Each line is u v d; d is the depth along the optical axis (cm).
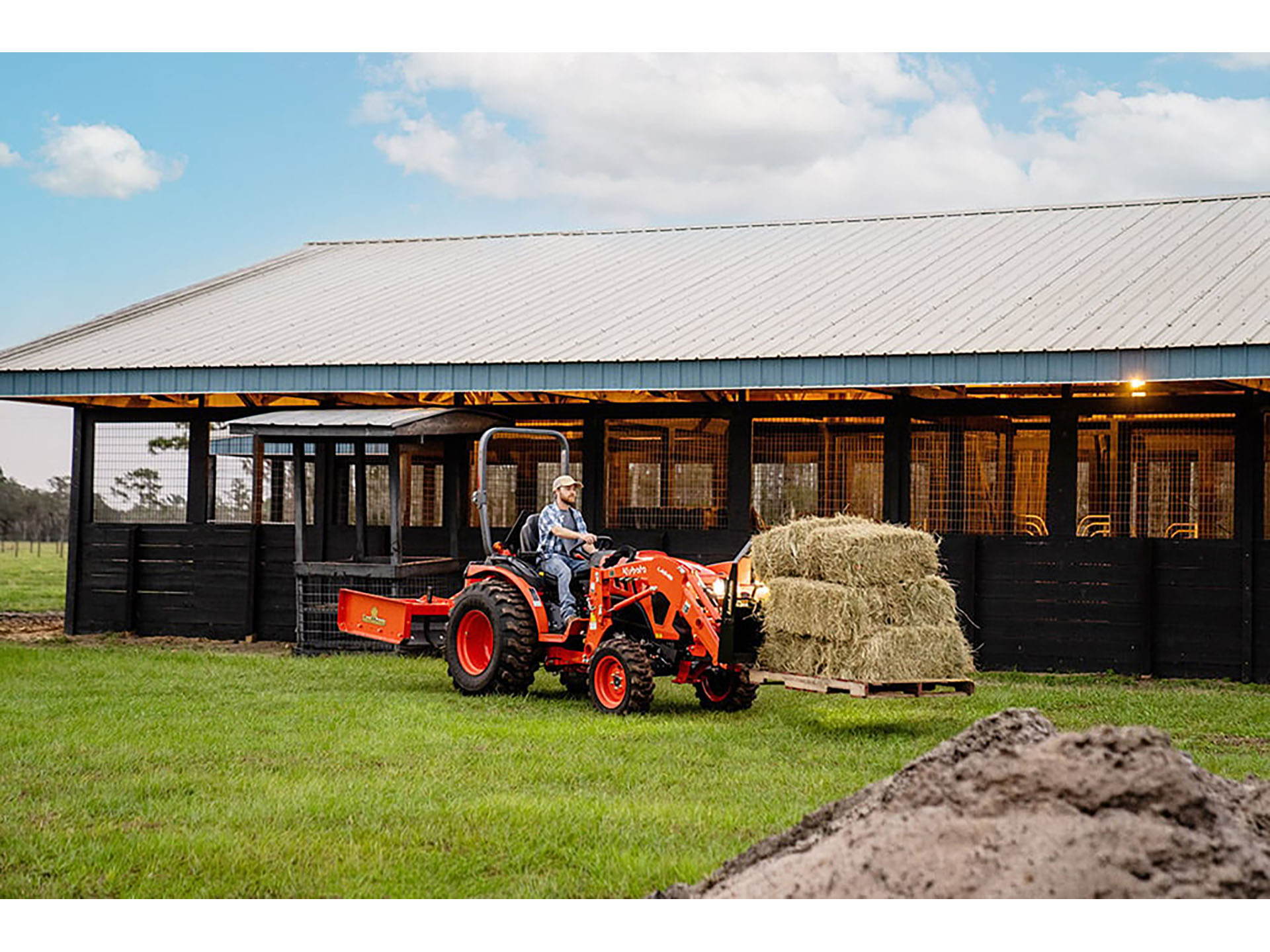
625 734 925
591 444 1543
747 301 1567
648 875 563
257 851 602
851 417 1449
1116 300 1371
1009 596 1377
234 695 1109
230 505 1667
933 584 994
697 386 1381
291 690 1158
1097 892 441
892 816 515
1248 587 1293
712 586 1052
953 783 516
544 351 1462
